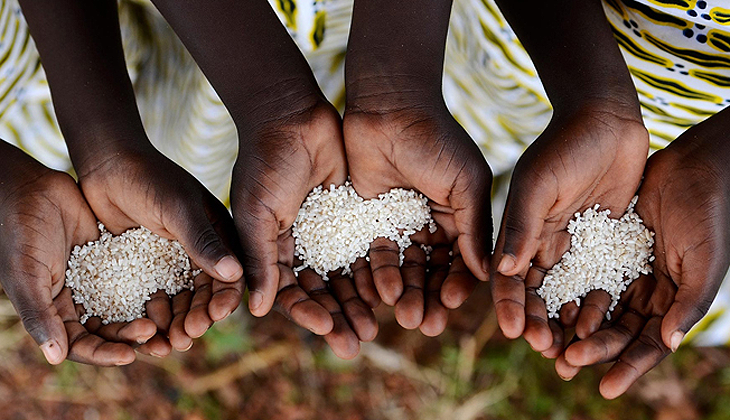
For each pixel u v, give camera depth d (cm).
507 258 77
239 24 80
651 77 87
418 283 83
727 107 82
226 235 81
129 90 85
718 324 103
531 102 96
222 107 96
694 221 78
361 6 80
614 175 81
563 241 83
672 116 91
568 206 81
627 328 79
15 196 79
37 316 77
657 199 81
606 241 82
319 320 79
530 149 80
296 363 115
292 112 81
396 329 116
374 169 83
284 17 90
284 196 81
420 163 81
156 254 83
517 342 114
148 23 94
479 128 98
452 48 95
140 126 84
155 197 80
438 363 115
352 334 81
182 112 98
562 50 81
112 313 82
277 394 114
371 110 81
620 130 80
